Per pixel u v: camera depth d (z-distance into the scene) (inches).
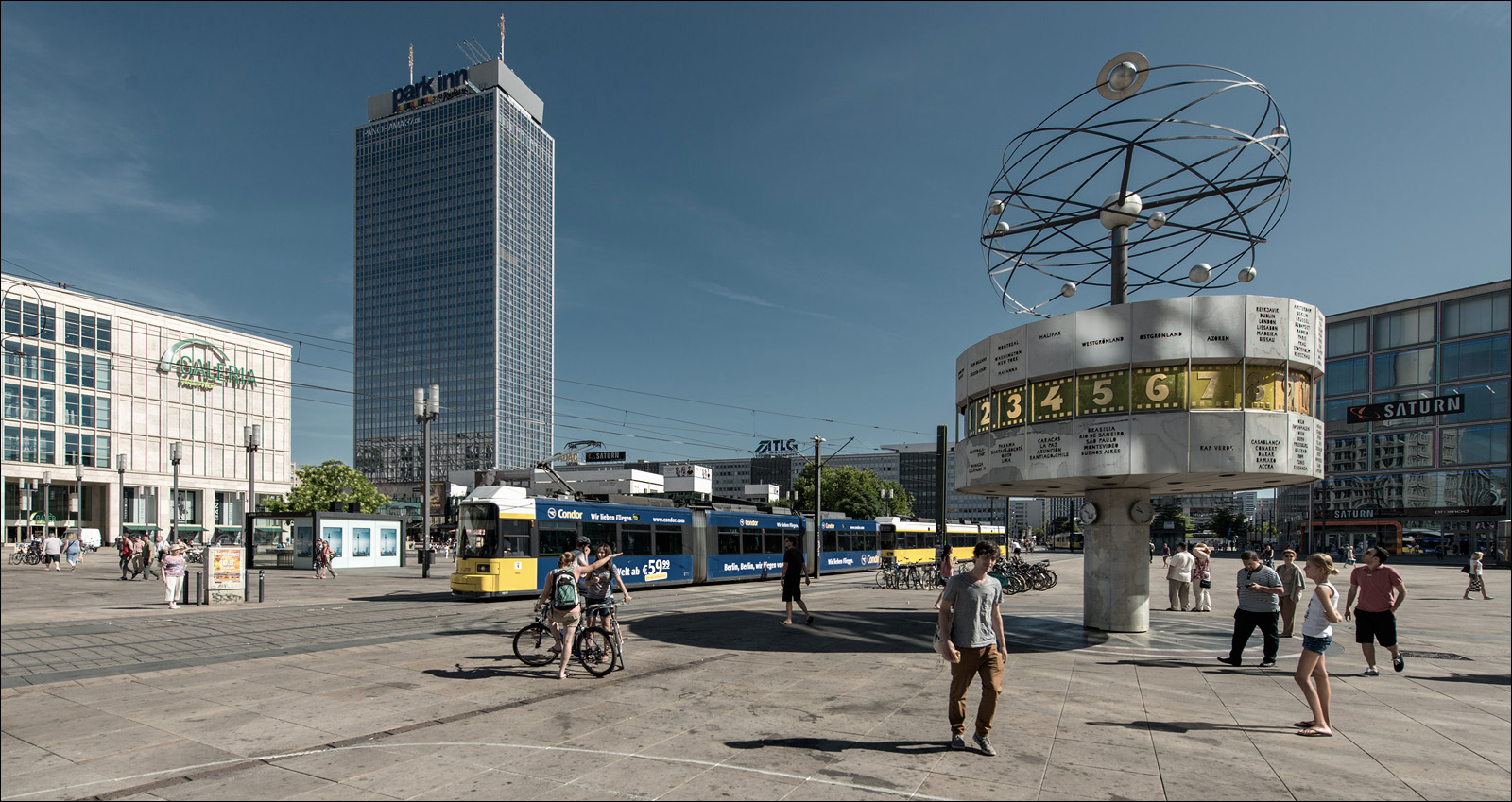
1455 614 724.7
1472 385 2342.5
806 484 3644.2
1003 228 574.2
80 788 221.6
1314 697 279.1
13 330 2348.7
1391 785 225.9
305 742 266.4
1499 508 2269.9
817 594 965.2
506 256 6363.2
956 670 259.8
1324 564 282.7
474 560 808.9
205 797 214.4
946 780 228.5
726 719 299.4
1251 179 543.8
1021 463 515.2
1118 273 558.9
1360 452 2583.7
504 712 309.0
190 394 2950.3
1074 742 267.6
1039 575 1097.4
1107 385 480.4
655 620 636.1
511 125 6560.0
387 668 402.9
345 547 1434.5
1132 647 482.0
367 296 6594.5
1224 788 223.0
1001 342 534.9
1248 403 460.1
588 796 215.2
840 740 270.4
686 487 3046.3
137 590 932.0
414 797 214.7
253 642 490.0
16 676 377.7
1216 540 4790.8
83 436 2561.5
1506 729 287.6
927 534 1894.7
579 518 911.0
